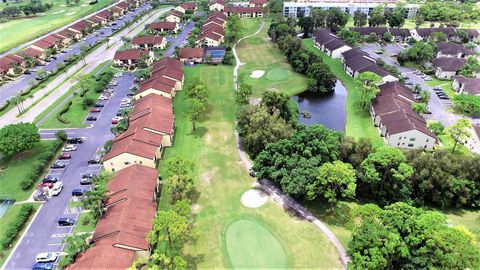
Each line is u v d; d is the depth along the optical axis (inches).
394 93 5374.0
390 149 3474.4
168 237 2795.3
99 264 2647.6
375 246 2512.3
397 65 7199.8
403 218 2647.6
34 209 3452.3
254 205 3531.0
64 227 3238.2
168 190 3531.0
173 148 4441.4
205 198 3619.6
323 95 6195.9
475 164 3563.0
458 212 3553.2
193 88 5433.1
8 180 3855.8
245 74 6752.0
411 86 6176.2
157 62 6707.7
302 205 3533.5
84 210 3432.6
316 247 3043.8
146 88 5526.6
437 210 3572.8
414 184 3617.1
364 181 3570.4
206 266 2886.3
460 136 4466.0
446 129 4773.6
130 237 2896.2
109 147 4247.0
